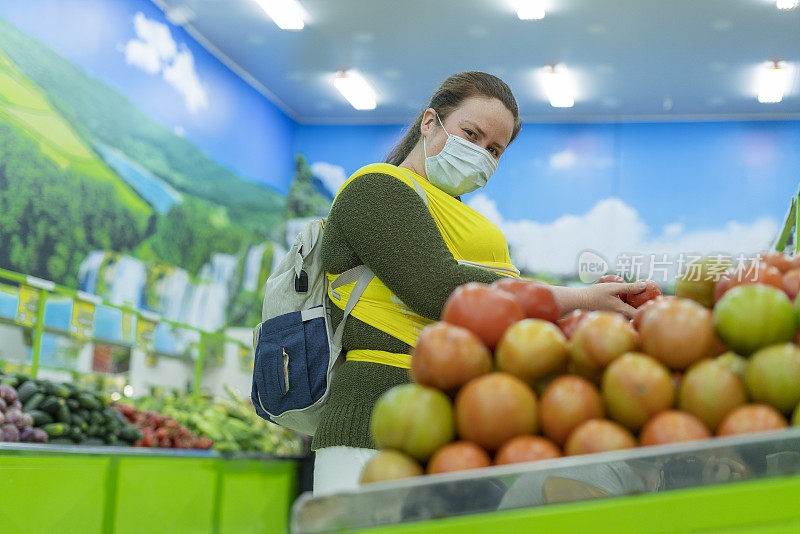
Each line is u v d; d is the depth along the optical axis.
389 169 1.76
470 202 10.16
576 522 0.83
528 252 9.93
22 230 6.08
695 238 9.70
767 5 7.40
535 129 10.28
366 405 1.69
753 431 0.87
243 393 7.72
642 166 10.01
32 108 6.27
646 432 0.90
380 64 9.09
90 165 6.87
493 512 0.84
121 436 4.69
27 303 4.39
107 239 7.04
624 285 1.47
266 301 1.91
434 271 1.61
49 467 3.21
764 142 9.80
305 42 8.66
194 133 8.48
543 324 0.99
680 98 9.52
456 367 0.95
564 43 8.37
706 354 0.94
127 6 7.47
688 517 0.82
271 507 5.63
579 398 0.92
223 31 8.49
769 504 0.83
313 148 10.69
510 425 0.92
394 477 0.92
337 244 1.79
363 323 1.75
